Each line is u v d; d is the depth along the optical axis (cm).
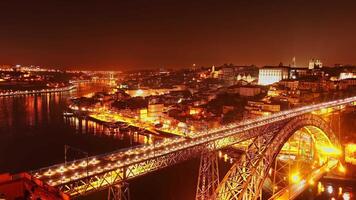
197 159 14638
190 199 10938
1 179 4284
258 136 8950
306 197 10950
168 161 7431
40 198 3950
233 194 8038
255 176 8238
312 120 11075
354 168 12775
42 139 19838
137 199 10869
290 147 14775
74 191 5838
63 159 15575
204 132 9981
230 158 14688
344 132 15888
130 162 6594
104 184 6219
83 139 19975
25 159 15650
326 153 13088
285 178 10656
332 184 11975
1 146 18138
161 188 11794
